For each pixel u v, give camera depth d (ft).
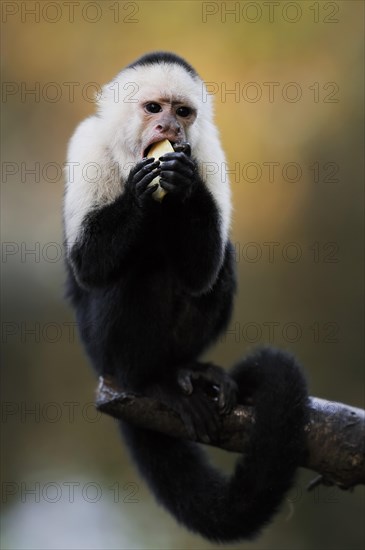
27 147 75.10
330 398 65.72
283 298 69.10
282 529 57.36
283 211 69.77
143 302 30.22
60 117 74.38
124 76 34.27
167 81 33.09
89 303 32.86
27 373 73.82
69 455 70.90
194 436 29.17
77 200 32.04
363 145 68.18
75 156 33.45
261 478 28.07
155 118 32.65
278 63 70.69
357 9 69.10
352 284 68.08
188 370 30.19
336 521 57.21
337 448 27.58
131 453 33.50
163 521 59.31
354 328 67.56
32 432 72.64
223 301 32.63
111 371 31.14
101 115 34.40
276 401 27.99
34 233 74.08
